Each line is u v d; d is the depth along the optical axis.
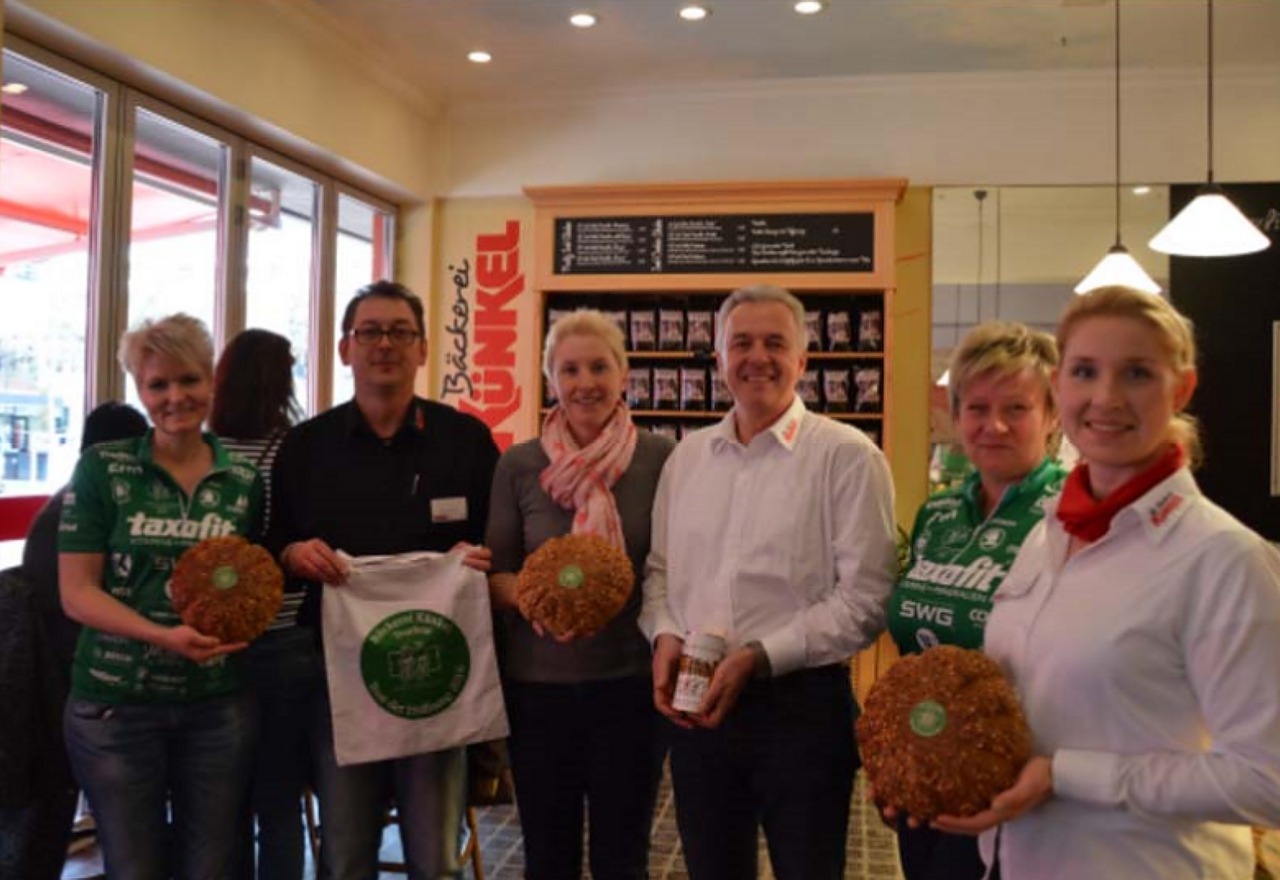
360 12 4.45
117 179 3.64
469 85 5.41
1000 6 4.32
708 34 4.68
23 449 3.33
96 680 1.93
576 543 1.92
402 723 2.03
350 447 2.18
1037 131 5.16
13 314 3.28
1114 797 1.17
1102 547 1.26
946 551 1.69
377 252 5.72
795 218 5.10
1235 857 1.22
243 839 2.36
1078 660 1.22
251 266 4.50
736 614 1.84
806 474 1.87
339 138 4.78
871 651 4.72
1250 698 1.12
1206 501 1.24
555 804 2.09
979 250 5.20
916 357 5.23
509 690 2.15
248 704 2.10
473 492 2.27
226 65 3.92
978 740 1.22
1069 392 1.29
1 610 2.17
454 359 5.74
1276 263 4.99
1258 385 5.00
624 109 5.54
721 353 1.99
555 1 4.33
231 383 2.62
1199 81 5.04
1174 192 5.06
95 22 3.27
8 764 2.12
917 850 1.70
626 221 5.25
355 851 2.07
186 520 1.99
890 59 4.98
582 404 2.14
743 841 1.89
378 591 2.06
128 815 1.94
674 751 1.94
